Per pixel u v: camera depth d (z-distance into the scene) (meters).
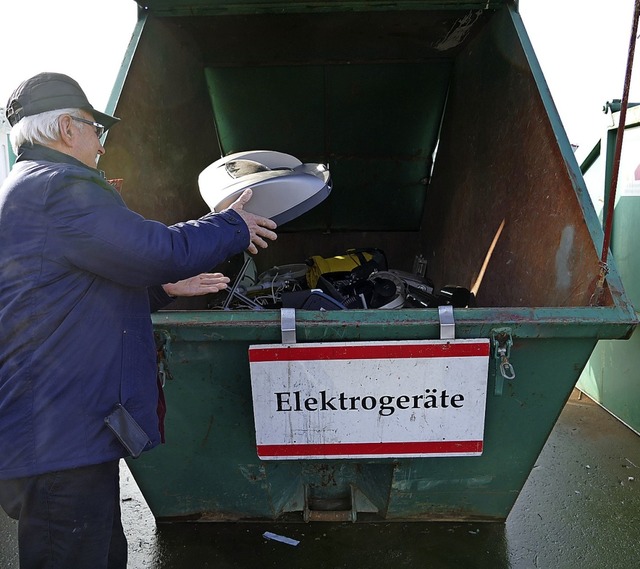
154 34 2.64
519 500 2.53
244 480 2.08
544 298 1.97
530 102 2.26
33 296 1.30
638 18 1.50
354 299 2.76
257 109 3.54
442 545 2.24
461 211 3.08
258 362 1.66
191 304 2.73
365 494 2.20
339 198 3.94
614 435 3.09
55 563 1.42
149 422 1.43
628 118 2.92
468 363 1.65
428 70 3.34
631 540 2.29
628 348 3.08
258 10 2.70
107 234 1.26
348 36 3.00
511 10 2.57
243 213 1.55
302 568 2.15
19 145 1.42
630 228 2.98
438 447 1.77
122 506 2.54
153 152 2.51
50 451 1.32
